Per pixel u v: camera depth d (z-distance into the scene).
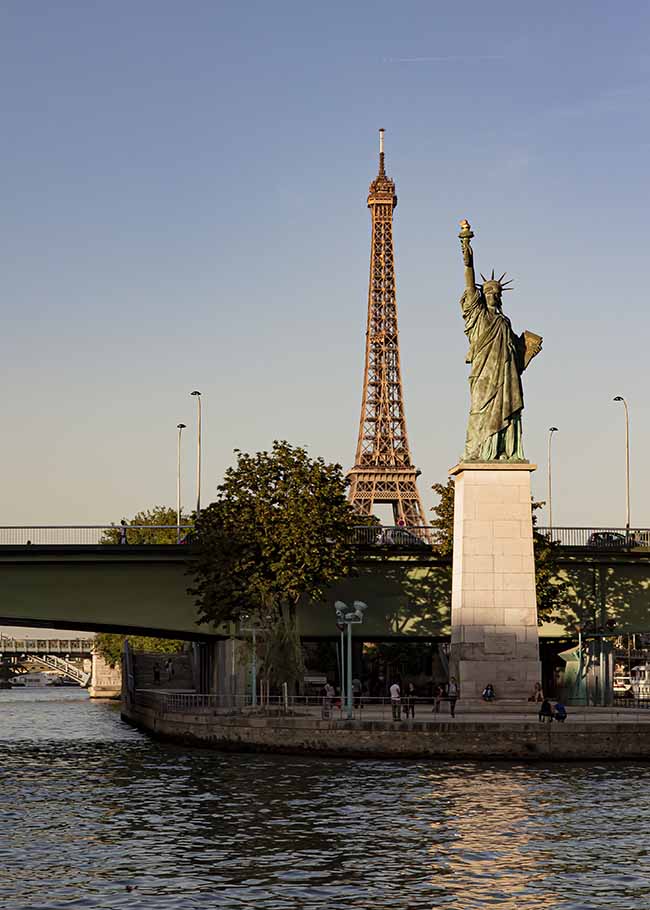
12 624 118.94
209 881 46.50
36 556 108.12
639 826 56.50
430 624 115.19
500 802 62.94
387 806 61.94
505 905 43.25
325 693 101.19
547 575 112.62
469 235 101.50
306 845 52.75
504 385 99.25
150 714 114.50
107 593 110.62
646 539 117.19
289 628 105.62
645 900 43.94
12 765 85.25
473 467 98.19
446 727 81.25
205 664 139.00
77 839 54.47
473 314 100.56
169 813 60.88
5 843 53.59
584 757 80.00
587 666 115.19
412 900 43.88
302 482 108.38
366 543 113.25
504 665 96.75
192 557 110.88
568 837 54.09
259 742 87.06
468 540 97.88
